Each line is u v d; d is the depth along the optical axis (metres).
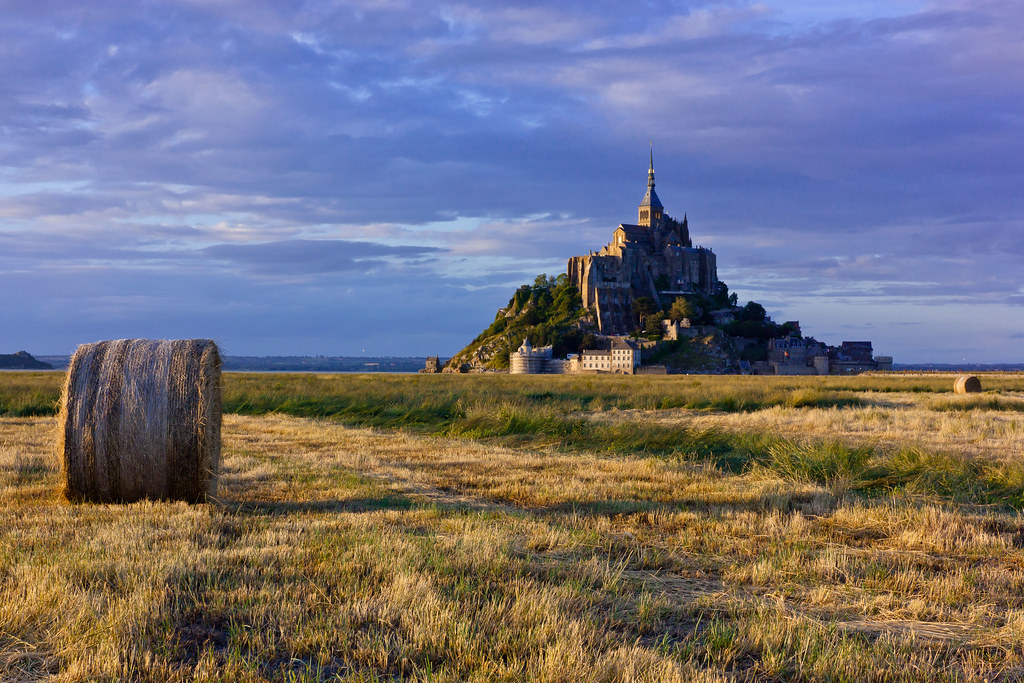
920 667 5.44
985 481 13.07
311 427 22.58
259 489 12.38
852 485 13.05
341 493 11.88
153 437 10.78
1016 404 32.41
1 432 19.78
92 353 11.16
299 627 5.96
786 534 9.47
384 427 23.27
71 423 10.84
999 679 5.40
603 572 7.55
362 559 7.75
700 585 7.46
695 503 11.48
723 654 5.70
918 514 10.40
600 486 12.66
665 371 181.50
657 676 5.12
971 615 6.65
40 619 6.04
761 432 19.33
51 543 8.37
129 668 5.23
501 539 8.48
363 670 5.29
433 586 6.90
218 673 5.18
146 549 7.99
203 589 6.86
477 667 5.32
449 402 27.52
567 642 5.60
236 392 32.94
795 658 5.63
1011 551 8.80
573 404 30.75
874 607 6.88
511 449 17.81
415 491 12.23
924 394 43.03
